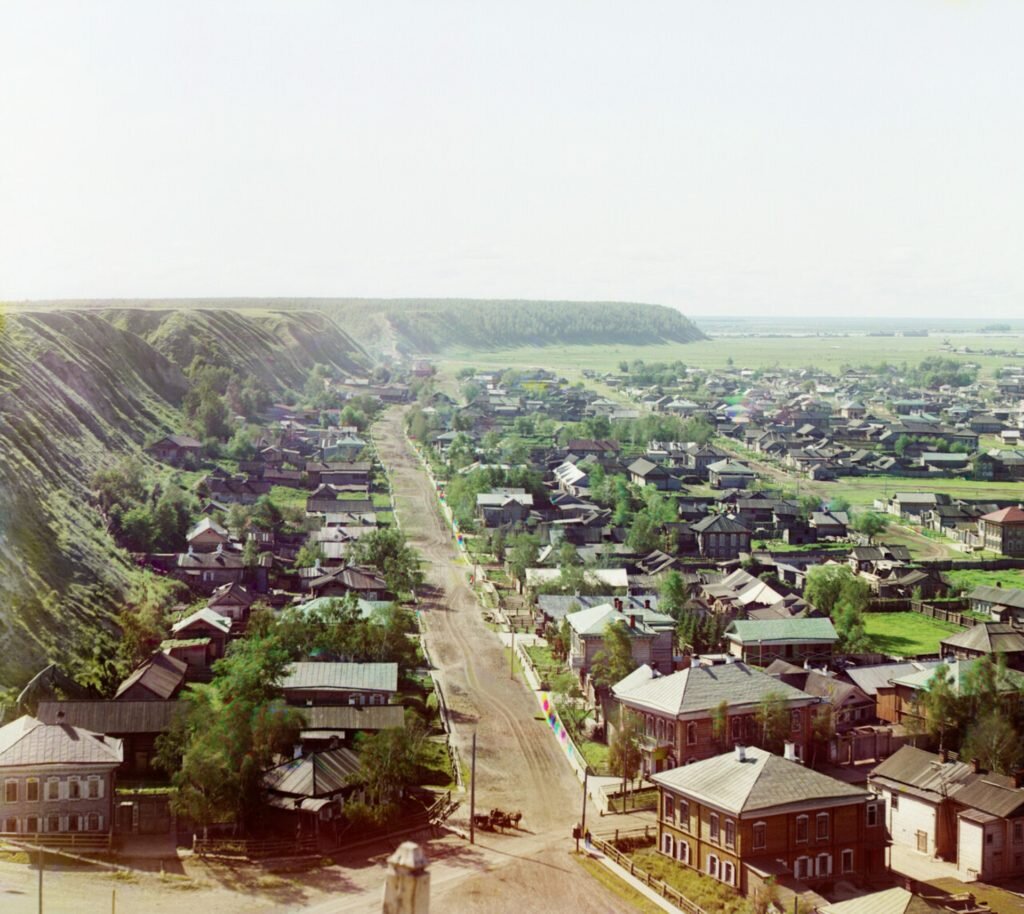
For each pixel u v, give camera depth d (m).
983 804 93.19
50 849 87.00
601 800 103.81
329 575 171.25
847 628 154.88
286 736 98.12
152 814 92.94
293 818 93.69
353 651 131.50
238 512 198.12
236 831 92.00
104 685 122.19
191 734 98.25
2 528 141.75
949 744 116.38
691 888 85.38
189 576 168.25
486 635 155.25
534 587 168.75
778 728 110.19
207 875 84.75
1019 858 92.88
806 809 87.44
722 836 87.19
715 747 109.38
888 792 100.94
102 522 176.62
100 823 90.75
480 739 117.62
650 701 112.06
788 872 84.50
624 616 133.12
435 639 152.88
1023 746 109.44
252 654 109.75
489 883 85.56
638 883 86.75
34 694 111.31
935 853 96.06
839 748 115.06
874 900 75.38
